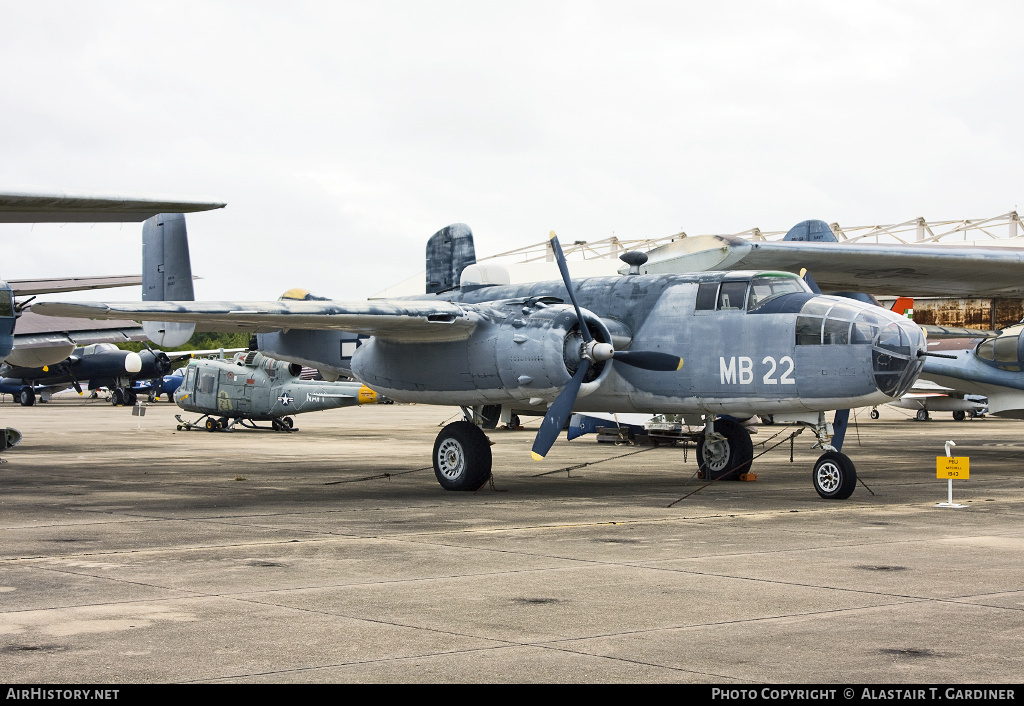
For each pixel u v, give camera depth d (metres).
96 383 54.75
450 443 14.47
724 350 13.51
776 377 13.06
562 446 25.38
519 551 8.95
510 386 13.65
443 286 18.72
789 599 6.89
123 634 5.91
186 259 20.20
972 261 17.73
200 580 7.58
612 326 14.37
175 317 13.08
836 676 5.11
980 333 25.16
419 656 5.48
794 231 22.95
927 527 10.54
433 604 6.75
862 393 12.48
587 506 12.49
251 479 16.44
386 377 14.90
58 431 31.89
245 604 6.74
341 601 6.84
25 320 28.30
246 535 9.99
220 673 5.15
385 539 9.70
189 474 17.41
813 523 10.84
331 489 14.78
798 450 24.16
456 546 9.25
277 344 18.20
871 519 11.21
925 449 24.64
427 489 14.80
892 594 7.05
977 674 5.14
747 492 14.26
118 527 10.59
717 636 5.90
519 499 13.35
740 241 16.64
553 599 6.90
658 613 6.48
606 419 24.97
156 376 52.38
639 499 13.33
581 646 5.69
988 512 11.88
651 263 16.95
